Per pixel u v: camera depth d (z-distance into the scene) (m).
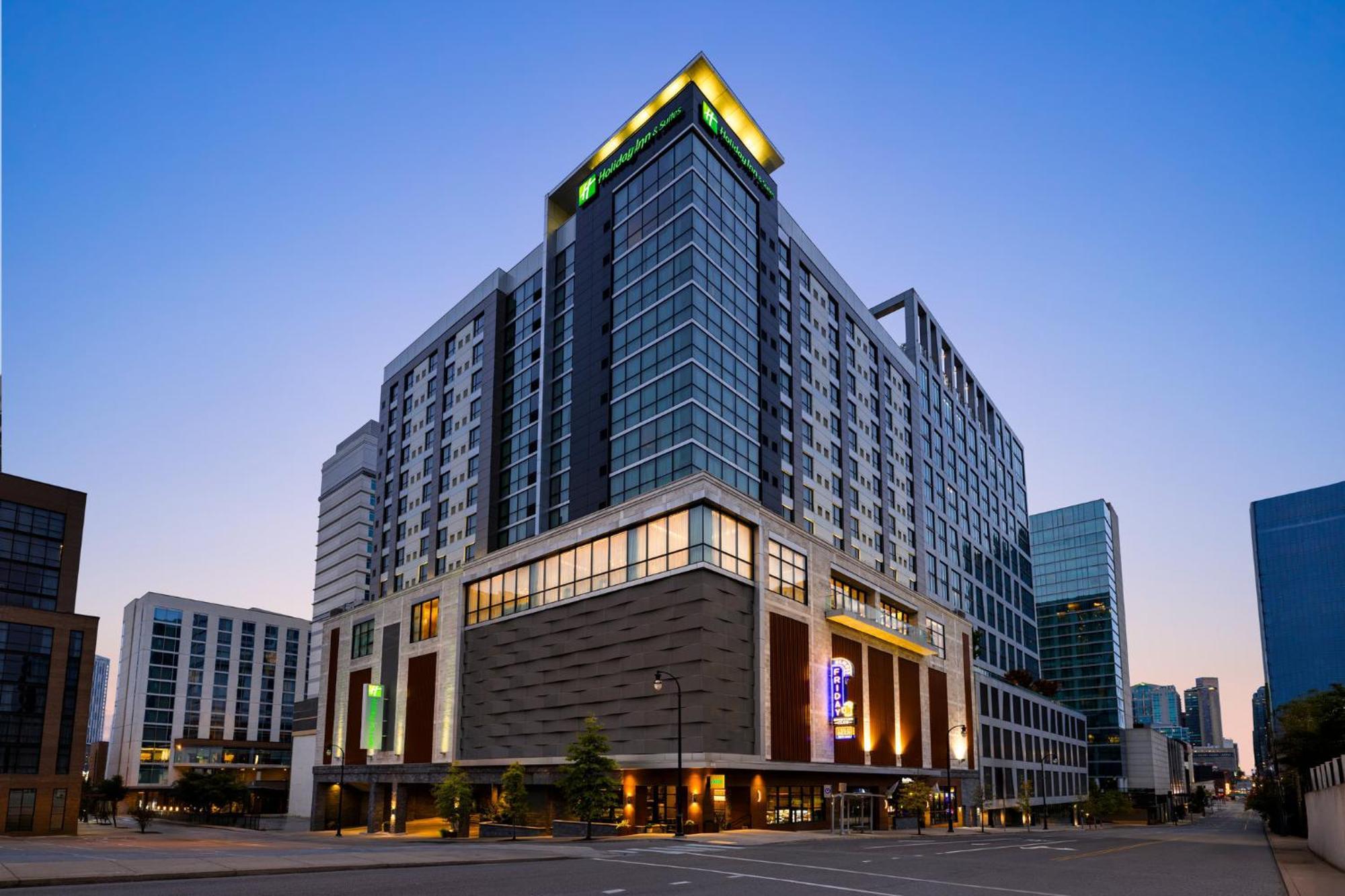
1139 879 26.22
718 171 80.75
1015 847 41.84
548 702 61.62
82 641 86.12
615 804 49.84
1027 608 162.75
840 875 25.72
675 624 53.84
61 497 91.31
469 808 59.62
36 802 80.12
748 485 76.50
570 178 93.81
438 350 108.94
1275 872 29.66
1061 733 144.75
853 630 68.81
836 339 99.50
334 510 165.50
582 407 82.62
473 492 96.25
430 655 74.81
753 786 55.00
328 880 21.81
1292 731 72.25
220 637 174.75
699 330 73.62
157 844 40.09
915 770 74.50
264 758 174.00
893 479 108.25
